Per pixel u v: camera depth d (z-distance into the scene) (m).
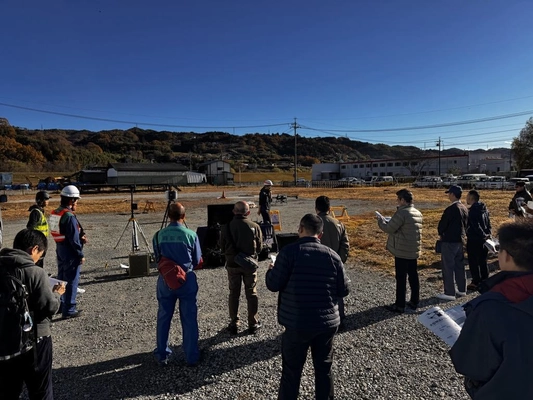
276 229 11.74
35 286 2.34
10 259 2.29
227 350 3.97
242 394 3.13
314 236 2.85
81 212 21.38
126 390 3.22
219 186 65.75
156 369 3.60
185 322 3.66
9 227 15.05
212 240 7.91
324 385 2.72
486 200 23.45
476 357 1.49
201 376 3.44
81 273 7.45
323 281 2.69
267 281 2.77
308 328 2.61
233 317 4.40
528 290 1.45
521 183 7.76
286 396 2.67
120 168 60.28
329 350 2.77
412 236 4.77
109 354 3.95
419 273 6.89
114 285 6.61
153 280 6.90
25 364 2.34
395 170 87.44
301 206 23.42
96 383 3.35
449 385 3.21
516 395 1.35
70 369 3.62
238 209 4.29
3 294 2.18
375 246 9.47
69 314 5.05
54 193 43.69
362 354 3.81
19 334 2.21
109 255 9.20
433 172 82.88
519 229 1.57
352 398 3.04
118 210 22.50
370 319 4.74
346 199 29.20
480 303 1.52
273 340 4.20
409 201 4.84
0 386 2.28
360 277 6.82
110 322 4.88
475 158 79.69
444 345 3.97
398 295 4.91
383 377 3.36
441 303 5.27
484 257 5.97
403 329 4.41
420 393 3.10
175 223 3.77
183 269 3.63
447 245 5.34
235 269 4.34
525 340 1.37
